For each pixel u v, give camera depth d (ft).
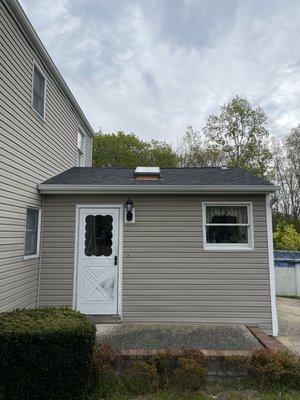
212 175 27.43
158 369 14.87
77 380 12.94
